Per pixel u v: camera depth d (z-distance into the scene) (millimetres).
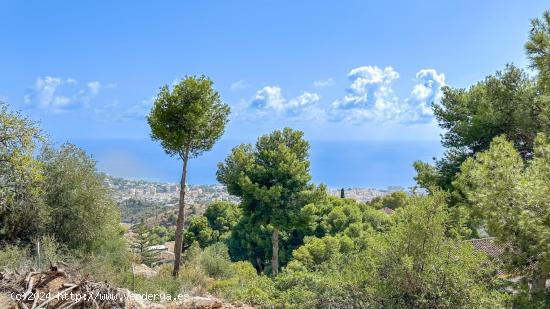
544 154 9242
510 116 17766
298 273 13180
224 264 23719
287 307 11461
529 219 8508
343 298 10414
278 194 33250
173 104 16141
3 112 12711
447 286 8750
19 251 11508
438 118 21438
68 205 15078
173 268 16531
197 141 17266
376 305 9562
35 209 13945
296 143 36656
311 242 38031
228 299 12438
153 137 16891
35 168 13219
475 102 20203
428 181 20109
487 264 9641
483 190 9953
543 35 11375
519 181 9070
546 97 12391
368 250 9961
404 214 9758
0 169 12750
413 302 9031
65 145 16062
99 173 16641
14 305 6340
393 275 9102
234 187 36062
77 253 13312
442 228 9320
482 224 10531
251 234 48656
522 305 8766
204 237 59312
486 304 8508
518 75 18156
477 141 19625
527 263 9477
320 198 35875
